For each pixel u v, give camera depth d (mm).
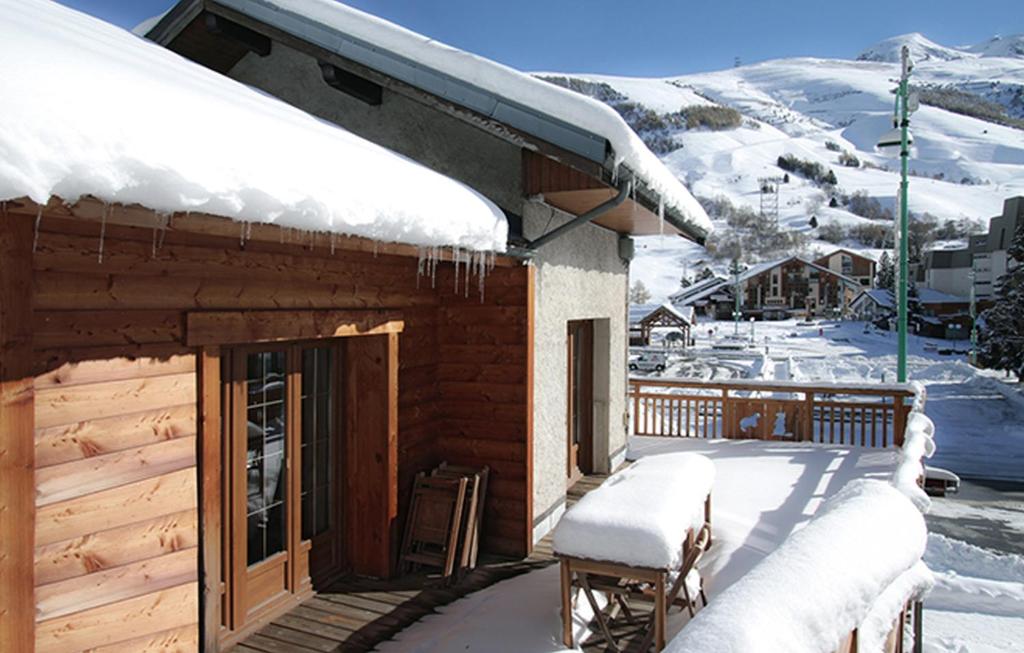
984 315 28062
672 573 4520
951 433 16703
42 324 2580
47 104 1927
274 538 4199
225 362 3754
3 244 2273
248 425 3955
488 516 5375
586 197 5352
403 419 5043
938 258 60406
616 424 8102
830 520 2109
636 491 4047
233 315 3445
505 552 5324
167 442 3070
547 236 5059
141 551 2932
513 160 5246
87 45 2842
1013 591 6941
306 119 4273
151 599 2961
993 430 16969
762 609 1454
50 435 2605
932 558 8328
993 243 51656
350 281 4371
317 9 5375
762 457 8453
